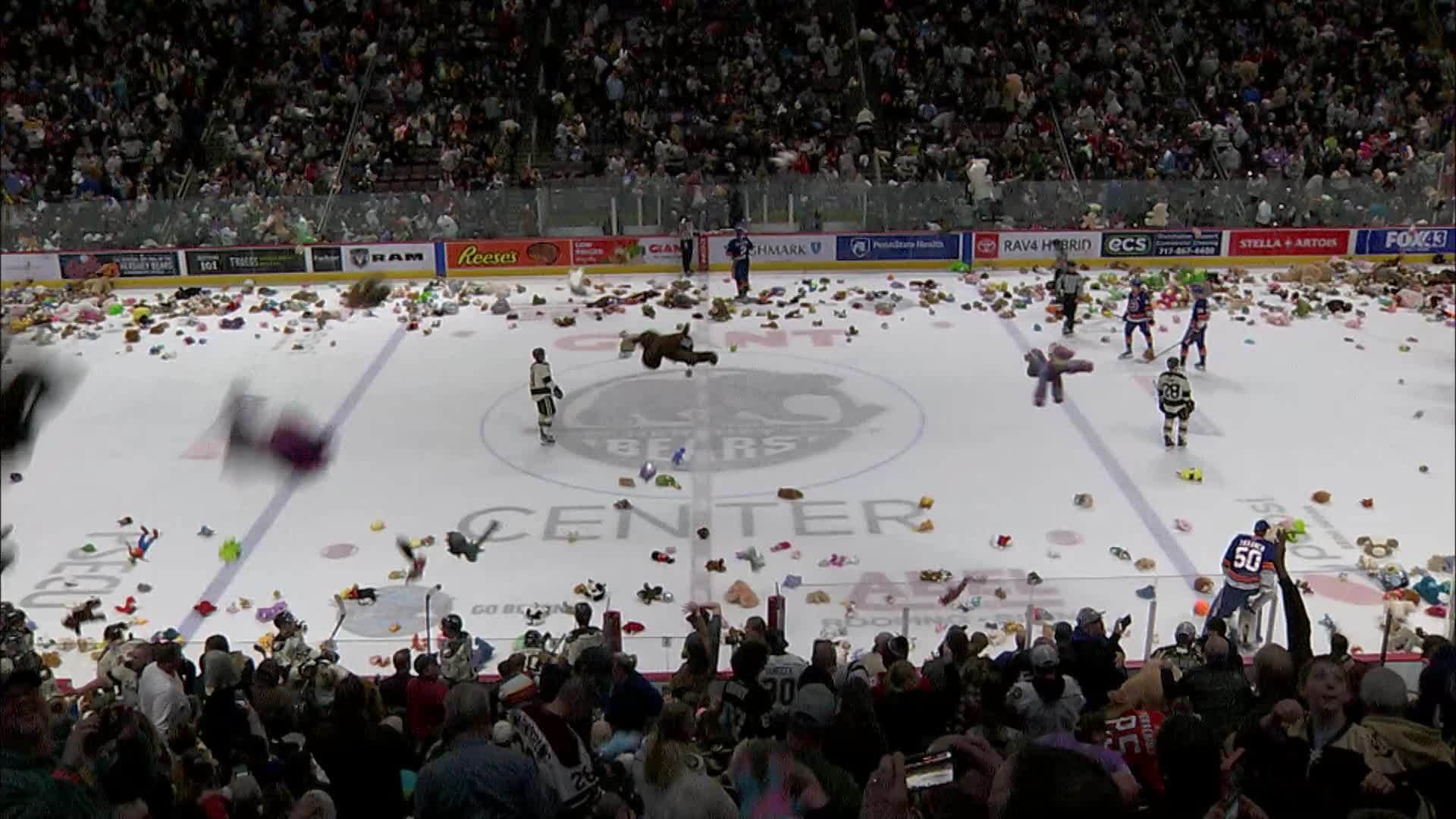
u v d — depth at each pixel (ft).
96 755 19.81
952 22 120.06
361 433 63.41
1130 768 19.54
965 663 26.61
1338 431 61.98
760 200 100.27
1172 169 106.32
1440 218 99.14
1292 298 88.79
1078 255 100.27
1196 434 61.82
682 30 119.34
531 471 58.03
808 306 88.69
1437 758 17.74
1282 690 21.86
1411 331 80.33
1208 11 120.67
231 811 19.29
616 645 35.60
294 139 109.91
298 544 50.29
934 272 99.60
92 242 96.84
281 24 119.24
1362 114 112.68
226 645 32.01
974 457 59.16
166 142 108.78
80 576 47.47
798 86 116.67
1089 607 36.52
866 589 38.17
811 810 17.42
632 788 21.30
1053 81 115.03
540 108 115.75
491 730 20.34
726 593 45.32
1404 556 47.62
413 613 39.55
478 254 99.81
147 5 118.42
